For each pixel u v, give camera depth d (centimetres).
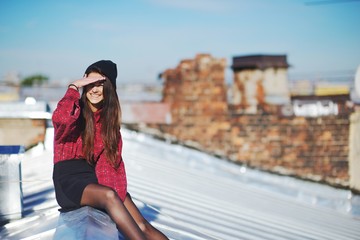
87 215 340
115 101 382
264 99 1569
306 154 1499
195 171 968
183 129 1580
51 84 2611
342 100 1541
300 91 1805
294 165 1498
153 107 1612
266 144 1525
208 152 1545
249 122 1539
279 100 1575
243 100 1577
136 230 346
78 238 307
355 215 955
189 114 1583
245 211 691
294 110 1530
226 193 805
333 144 1481
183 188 746
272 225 648
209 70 1584
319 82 1795
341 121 1485
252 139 1534
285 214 760
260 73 1572
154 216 509
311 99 1611
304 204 940
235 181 1008
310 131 1506
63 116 358
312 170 1482
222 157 1526
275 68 1575
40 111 827
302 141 1508
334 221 816
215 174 1100
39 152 818
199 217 579
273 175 1336
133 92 2145
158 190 689
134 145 1216
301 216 784
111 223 347
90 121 377
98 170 383
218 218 604
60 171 374
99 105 384
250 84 1577
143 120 1612
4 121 822
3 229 400
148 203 588
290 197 1023
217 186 859
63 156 377
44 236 344
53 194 531
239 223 606
